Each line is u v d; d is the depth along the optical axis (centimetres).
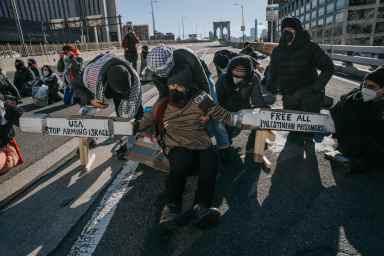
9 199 304
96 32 7806
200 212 238
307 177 323
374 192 286
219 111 247
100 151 429
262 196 290
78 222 261
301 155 381
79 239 239
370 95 312
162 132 261
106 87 349
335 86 851
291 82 417
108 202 290
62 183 334
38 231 250
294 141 431
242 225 247
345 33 5172
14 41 5444
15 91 756
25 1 8725
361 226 238
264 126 311
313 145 413
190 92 245
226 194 297
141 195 301
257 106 389
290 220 250
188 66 261
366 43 5147
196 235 238
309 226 241
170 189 244
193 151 254
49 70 881
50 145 472
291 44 399
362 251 212
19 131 564
